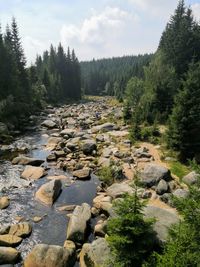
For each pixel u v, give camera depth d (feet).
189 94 82.48
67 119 181.78
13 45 245.45
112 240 33.55
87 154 97.25
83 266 40.16
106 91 587.27
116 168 74.38
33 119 181.16
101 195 63.72
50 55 424.87
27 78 243.81
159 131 114.83
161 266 27.22
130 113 147.13
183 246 27.58
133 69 453.99
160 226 42.11
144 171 68.18
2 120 147.43
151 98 145.18
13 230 48.62
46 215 56.08
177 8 211.61
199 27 204.03
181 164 81.56
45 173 79.36
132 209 34.68
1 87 184.14
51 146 110.42
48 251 40.42
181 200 32.30
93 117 178.91
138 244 34.12
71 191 68.44
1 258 40.83
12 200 62.39
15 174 78.59
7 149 104.68
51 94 330.54
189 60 182.91
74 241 46.55
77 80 440.45
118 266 33.09
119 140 110.22
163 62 185.06
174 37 191.83
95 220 53.67
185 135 82.07
